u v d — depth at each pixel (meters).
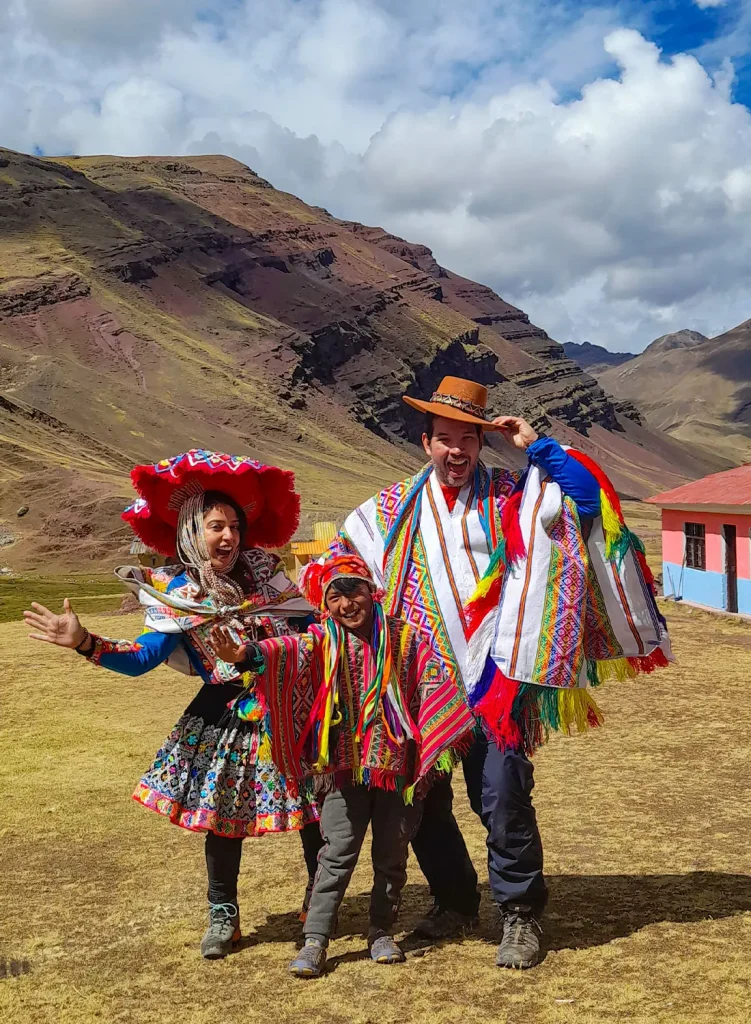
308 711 3.82
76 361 155.12
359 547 4.29
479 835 5.80
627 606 4.03
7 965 4.00
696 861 4.97
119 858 5.77
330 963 3.83
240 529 4.31
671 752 8.11
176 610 3.99
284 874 5.18
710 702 10.52
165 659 4.04
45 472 76.62
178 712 11.29
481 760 3.93
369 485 144.38
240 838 4.06
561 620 3.89
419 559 4.16
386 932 3.88
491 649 3.92
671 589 23.33
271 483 4.40
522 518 4.00
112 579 52.72
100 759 8.96
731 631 17.42
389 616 3.93
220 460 4.19
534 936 3.77
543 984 3.50
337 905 3.84
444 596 4.08
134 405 144.75
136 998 3.58
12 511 72.62
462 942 4.02
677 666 13.12
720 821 5.81
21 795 7.59
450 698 3.82
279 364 184.88
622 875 4.77
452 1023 3.22
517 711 3.92
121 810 7.03
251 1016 3.37
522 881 3.79
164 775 3.98
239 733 3.98
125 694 12.45
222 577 4.12
